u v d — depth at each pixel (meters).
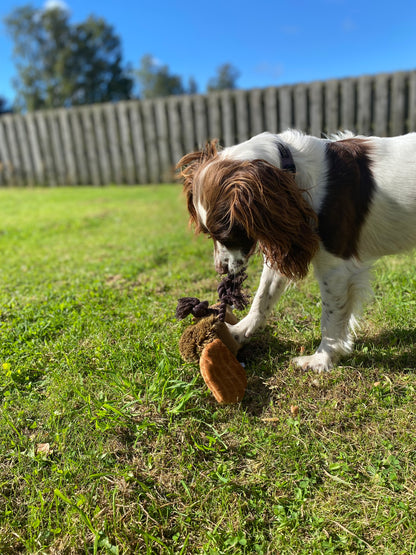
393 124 3.28
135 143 4.06
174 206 2.91
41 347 1.05
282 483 0.68
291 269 0.86
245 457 0.74
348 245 0.90
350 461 0.72
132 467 0.71
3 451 0.75
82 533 0.61
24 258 1.86
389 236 0.93
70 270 1.67
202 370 0.84
